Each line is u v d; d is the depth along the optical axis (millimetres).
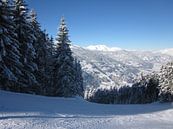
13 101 23172
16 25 34344
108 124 16953
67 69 47094
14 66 32281
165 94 65438
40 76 41688
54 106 24812
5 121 13781
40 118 16109
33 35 35531
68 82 46969
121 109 32250
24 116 15977
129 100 106250
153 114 27781
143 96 94562
